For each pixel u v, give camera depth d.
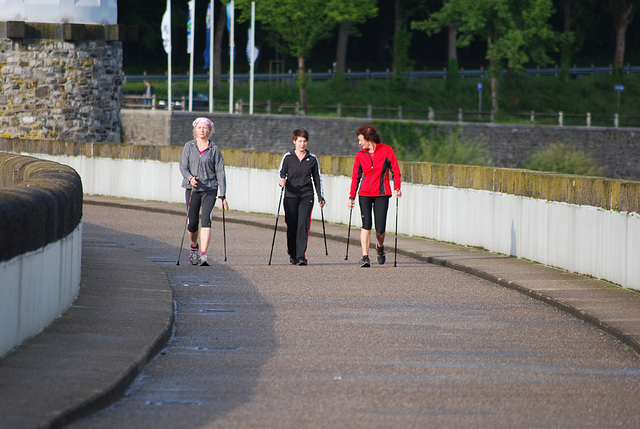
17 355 15.49
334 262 31.31
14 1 75.88
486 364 17.05
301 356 17.45
